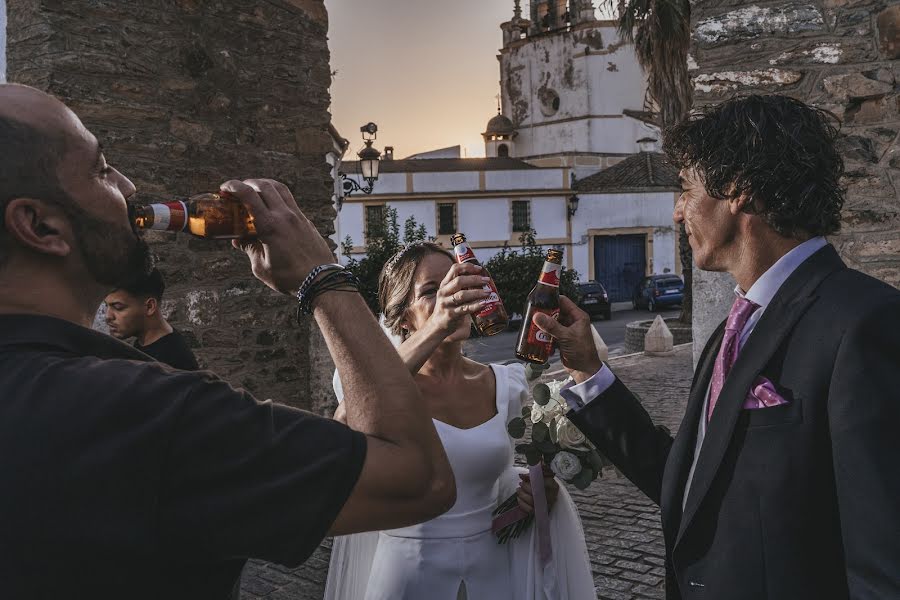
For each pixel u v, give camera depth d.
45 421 0.76
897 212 3.64
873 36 3.67
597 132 45.94
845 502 1.06
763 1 3.88
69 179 0.86
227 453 0.79
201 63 5.30
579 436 2.10
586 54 45.56
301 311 0.99
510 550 2.16
